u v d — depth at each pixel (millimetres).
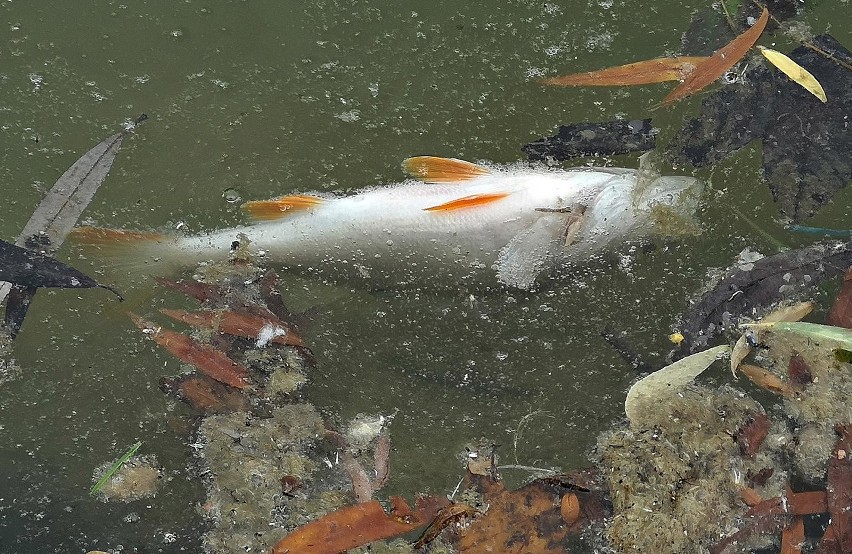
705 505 1943
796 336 2129
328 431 2127
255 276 2279
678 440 2035
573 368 2219
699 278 2246
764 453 2020
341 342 2256
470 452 2109
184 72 2465
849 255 2211
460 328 2285
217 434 2096
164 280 2242
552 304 2291
